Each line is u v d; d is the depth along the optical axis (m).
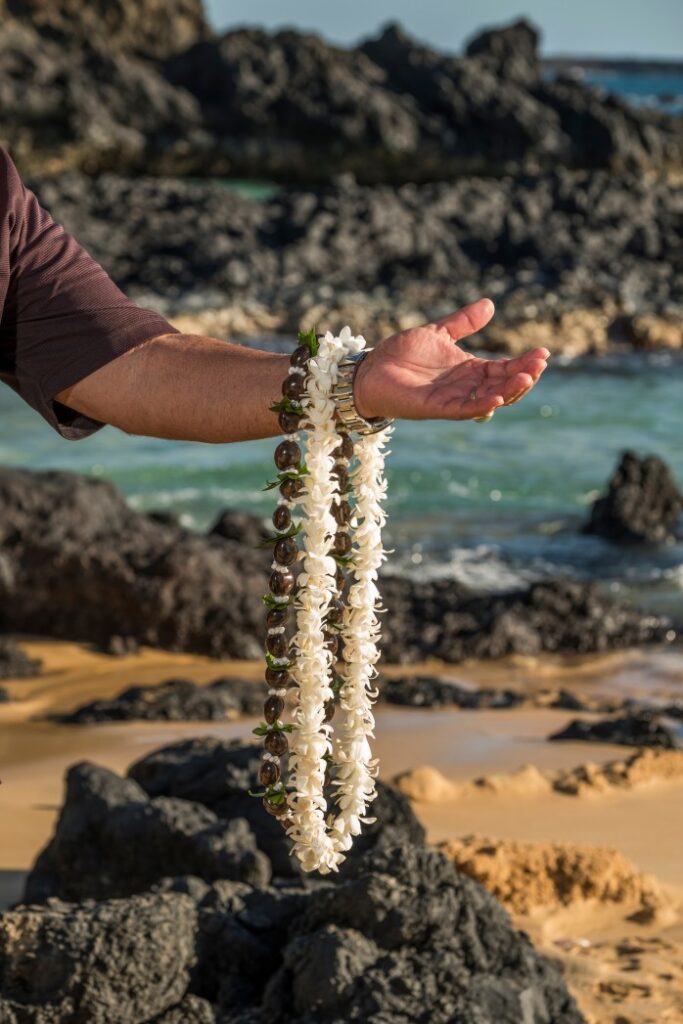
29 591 10.00
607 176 39.47
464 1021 3.20
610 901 4.98
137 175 51.12
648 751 7.00
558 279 31.48
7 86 49.19
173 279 30.34
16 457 16.84
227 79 52.16
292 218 34.09
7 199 2.03
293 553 1.91
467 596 10.80
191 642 9.94
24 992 3.26
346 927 3.48
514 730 7.90
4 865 5.39
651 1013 4.05
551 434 19.14
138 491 15.44
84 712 8.08
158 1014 3.33
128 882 4.62
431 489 15.61
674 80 197.75
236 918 3.64
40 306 2.06
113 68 51.75
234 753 5.46
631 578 12.37
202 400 1.99
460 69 53.88
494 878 5.01
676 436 19.44
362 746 2.00
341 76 52.53
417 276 31.97
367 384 1.80
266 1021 3.33
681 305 30.22
